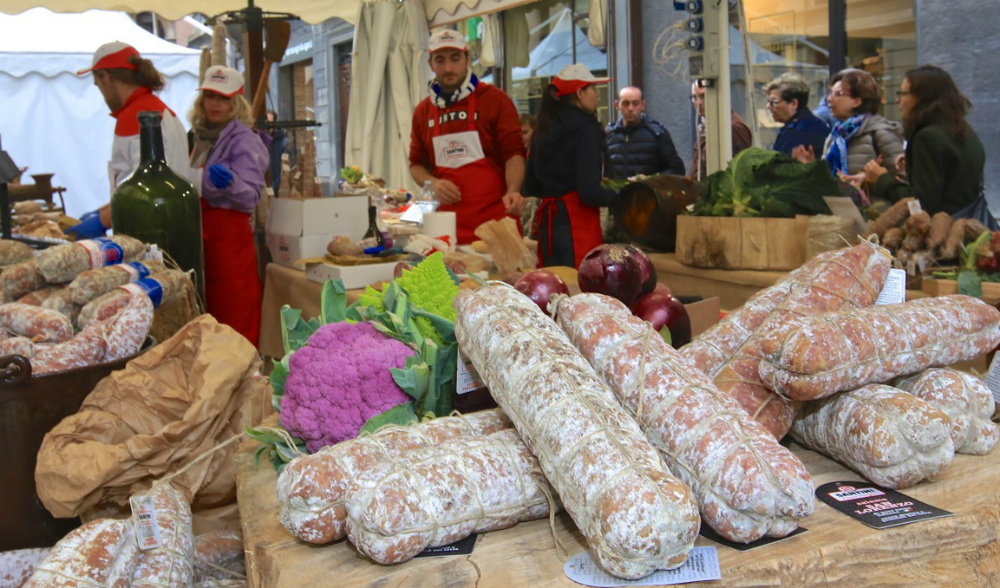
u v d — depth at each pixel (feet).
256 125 16.33
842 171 13.55
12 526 5.85
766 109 21.03
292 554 3.65
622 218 12.41
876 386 4.13
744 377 4.25
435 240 11.93
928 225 8.90
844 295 4.46
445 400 4.82
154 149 10.32
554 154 12.37
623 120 18.20
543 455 3.48
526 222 15.38
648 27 22.50
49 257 7.02
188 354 6.34
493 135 14.94
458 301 4.26
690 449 3.51
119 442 5.94
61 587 4.21
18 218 17.47
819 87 20.02
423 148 16.11
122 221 10.12
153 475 5.69
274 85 42.52
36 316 6.50
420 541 3.46
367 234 11.76
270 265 13.65
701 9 12.66
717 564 3.34
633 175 18.08
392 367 4.55
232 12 17.61
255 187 12.90
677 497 3.12
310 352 4.78
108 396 6.03
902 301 4.89
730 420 3.56
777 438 4.17
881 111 18.39
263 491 4.44
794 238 9.63
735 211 10.27
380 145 20.38
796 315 4.33
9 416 5.74
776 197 10.02
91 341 6.23
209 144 13.28
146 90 13.15
